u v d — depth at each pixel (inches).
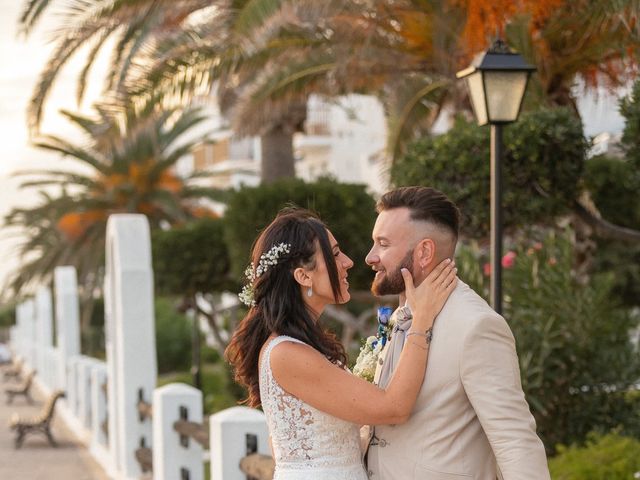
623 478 246.5
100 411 517.0
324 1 319.3
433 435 113.0
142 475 387.2
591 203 343.6
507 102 221.3
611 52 309.4
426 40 360.2
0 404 881.5
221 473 216.5
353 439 126.1
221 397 665.6
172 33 397.4
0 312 2386.8
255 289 126.7
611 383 312.7
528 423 109.2
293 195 433.7
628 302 456.1
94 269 999.6
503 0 290.8
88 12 412.8
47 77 432.5
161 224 1026.1
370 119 1002.7
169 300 1166.3
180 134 972.6
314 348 124.6
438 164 277.1
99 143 415.2
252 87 417.1
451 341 112.3
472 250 337.4
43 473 463.5
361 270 434.9
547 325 303.3
